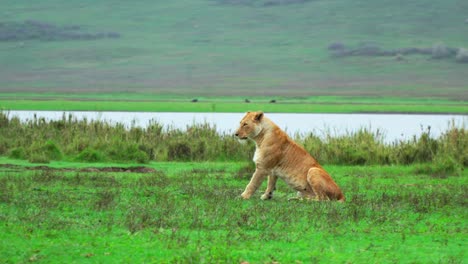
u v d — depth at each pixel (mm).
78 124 98812
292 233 40375
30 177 62000
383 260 34562
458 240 39625
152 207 47531
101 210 46125
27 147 84938
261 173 55375
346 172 76812
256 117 55375
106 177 63594
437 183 67938
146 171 73438
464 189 62000
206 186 60031
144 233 39500
